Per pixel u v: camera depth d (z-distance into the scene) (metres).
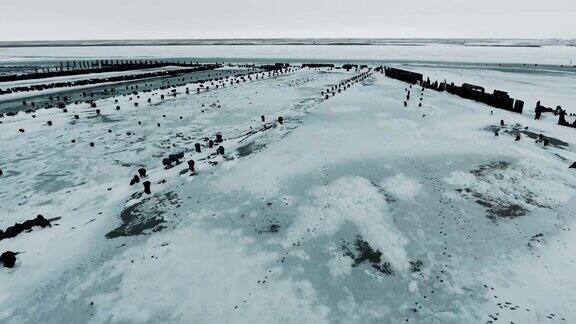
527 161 16.84
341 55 116.31
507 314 8.40
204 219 12.15
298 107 29.50
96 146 21.64
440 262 10.20
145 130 24.83
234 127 25.05
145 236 11.44
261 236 11.14
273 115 27.75
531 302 8.77
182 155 18.42
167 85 48.91
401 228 11.59
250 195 13.50
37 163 19.09
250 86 43.81
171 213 12.68
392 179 14.50
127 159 19.39
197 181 14.99
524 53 121.94
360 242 10.87
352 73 56.59
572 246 10.91
